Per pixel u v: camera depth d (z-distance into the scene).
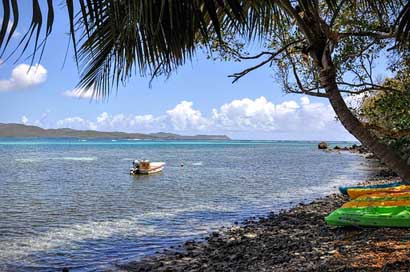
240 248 11.23
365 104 7.57
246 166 44.50
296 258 9.09
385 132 4.59
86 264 10.39
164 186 26.56
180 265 10.02
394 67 7.25
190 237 13.10
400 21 3.48
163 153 75.81
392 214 10.16
